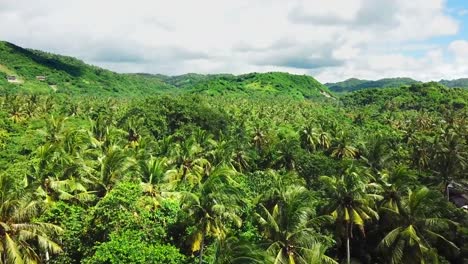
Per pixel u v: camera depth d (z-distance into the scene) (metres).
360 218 36.41
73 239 29.64
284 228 28.75
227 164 57.72
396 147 85.00
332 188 37.44
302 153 64.62
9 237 23.22
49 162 39.03
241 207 36.31
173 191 40.62
